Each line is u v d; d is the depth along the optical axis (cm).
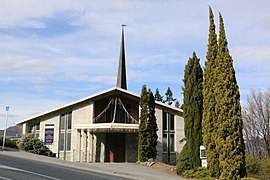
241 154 1875
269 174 2523
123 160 3544
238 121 1897
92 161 3472
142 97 3095
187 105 2316
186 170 2198
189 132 2283
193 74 2323
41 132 3700
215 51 2083
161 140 3612
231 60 1955
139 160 2980
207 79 2089
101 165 2605
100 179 1677
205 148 2067
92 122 3522
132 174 2138
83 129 3425
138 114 3684
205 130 2066
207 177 1977
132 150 3572
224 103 1911
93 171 2106
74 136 3534
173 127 3728
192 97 2302
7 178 1389
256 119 5347
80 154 3466
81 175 1758
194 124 2272
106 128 3281
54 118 3675
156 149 3269
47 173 1669
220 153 1905
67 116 3638
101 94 3553
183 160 2264
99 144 3534
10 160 2142
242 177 1861
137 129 3344
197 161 2225
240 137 1889
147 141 3000
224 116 1905
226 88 1925
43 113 3647
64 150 3569
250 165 2569
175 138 3694
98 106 3634
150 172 2341
